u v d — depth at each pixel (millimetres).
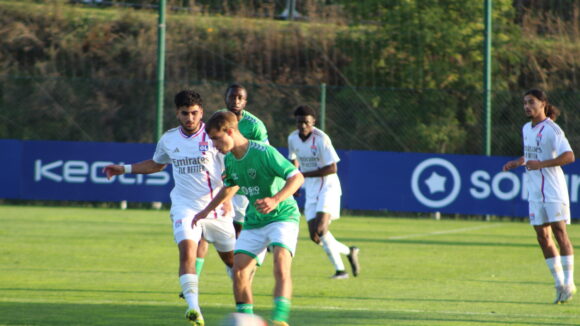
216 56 95000
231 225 24875
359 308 26062
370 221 64000
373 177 63875
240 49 95750
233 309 25672
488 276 35094
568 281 27953
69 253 40281
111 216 61219
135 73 92875
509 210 63188
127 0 103500
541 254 44219
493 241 50750
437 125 73562
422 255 42812
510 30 85562
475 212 63438
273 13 101188
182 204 24125
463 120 74625
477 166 63531
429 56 80750
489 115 65688
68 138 78875
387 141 73875
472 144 73875
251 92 78250
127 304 26031
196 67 94500
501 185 63281
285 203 21453
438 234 54625
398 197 63812
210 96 79500
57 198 65125
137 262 37625
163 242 45969
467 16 81062
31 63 94312
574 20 92812
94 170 65188
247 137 28453
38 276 32406
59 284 30391
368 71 83250
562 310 26422
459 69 79875
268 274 35000
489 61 65938
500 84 80562
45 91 80000
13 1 99188
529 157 29453
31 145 65000
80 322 22531
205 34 96188
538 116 29031
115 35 95562
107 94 79812
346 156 63938
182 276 22516
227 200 22750
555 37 91438
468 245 48125
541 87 87250
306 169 35281
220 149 20578
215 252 43000
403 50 81250
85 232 50281
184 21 97438
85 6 102500
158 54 66562
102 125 78750
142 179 65438
